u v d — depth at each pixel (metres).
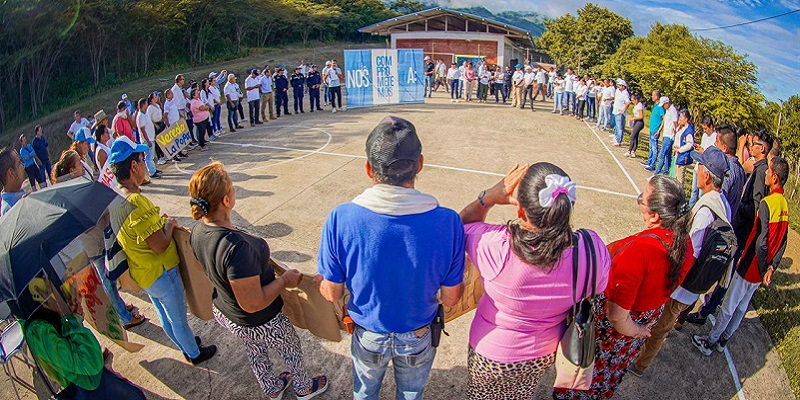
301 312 3.14
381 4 59.56
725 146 5.18
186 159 10.51
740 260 3.68
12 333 3.02
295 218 6.91
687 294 3.23
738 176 4.46
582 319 2.34
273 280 2.74
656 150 9.65
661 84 20.77
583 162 10.02
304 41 48.62
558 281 2.18
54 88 28.34
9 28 24.11
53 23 25.50
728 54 22.30
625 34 44.03
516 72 17.23
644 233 2.60
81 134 7.54
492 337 2.38
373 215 2.08
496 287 2.25
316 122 14.50
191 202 2.51
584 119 15.34
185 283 3.51
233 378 3.74
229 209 2.66
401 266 2.11
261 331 2.86
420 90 18.11
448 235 2.14
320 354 4.01
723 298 4.04
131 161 3.29
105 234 3.27
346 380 3.71
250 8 38.12
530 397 2.68
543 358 2.41
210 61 36.53
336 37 54.81
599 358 2.99
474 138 12.05
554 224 2.03
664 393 3.60
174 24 32.31
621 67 28.31
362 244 2.10
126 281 4.01
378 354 2.36
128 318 4.27
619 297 2.56
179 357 3.97
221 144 11.86
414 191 2.12
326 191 8.05
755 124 18.48
